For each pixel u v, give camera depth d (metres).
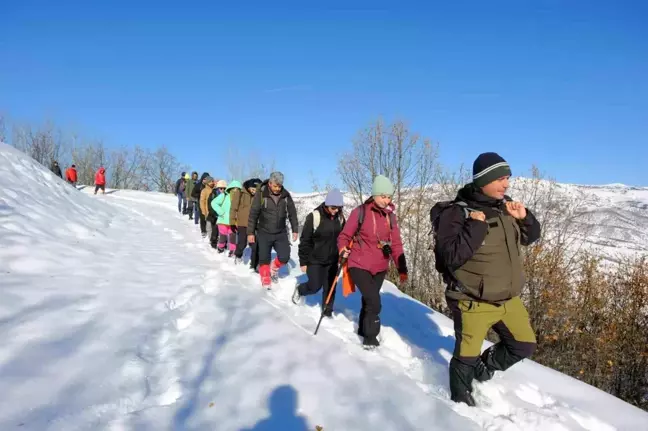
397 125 17.05
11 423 2.53
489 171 3.12
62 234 7.92
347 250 4.57
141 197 27.00
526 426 3.10
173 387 3.26
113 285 5.70
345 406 3.19
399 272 4.62
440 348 4.82
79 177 52.66
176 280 6.48
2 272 5.26
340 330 5.01
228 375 3.56
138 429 2.65
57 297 4.76
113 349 3.78
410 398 3.38
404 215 15.40
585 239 13.78
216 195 10.34
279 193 6.85
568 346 12.39
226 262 8.68
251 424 2.85
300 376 3.62
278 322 5.02
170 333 4.44
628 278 12.14
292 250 11.47
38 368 3.21
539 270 12.55
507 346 3.37
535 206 14.89
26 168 10.48
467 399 3.35
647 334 11.90
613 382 11.95
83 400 2.93
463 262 3.10
